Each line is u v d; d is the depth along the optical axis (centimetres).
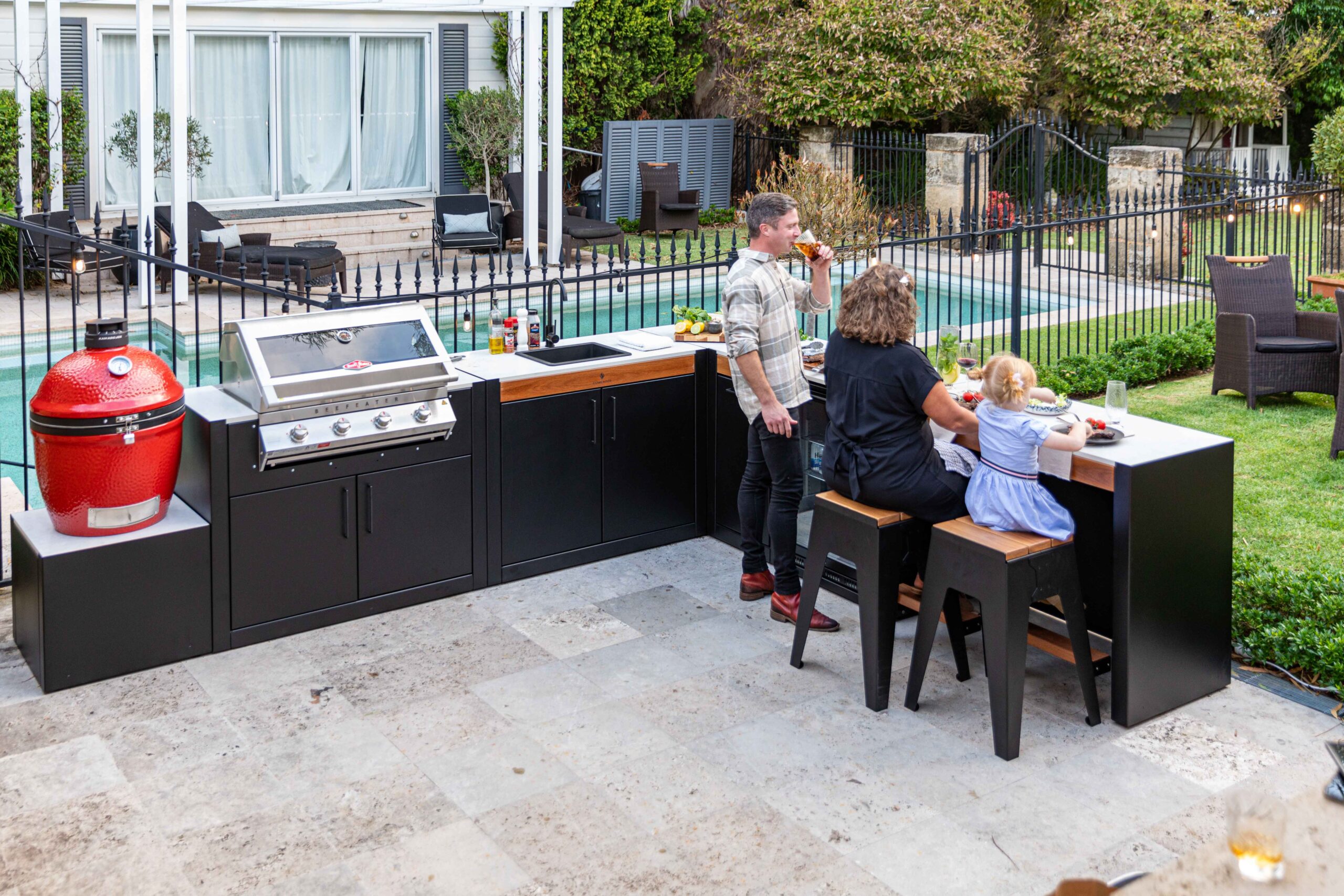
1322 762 389
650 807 366
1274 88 1764
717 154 1811
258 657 468
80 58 1375
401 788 377
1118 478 397
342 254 1206
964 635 449
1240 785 377
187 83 1449
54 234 545
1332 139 1299
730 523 591
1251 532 590
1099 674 423
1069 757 395
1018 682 390
